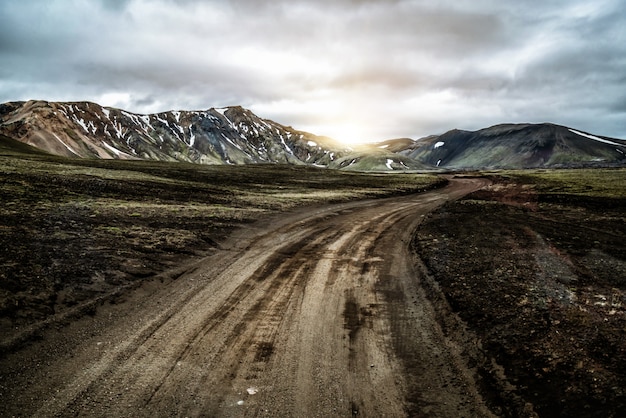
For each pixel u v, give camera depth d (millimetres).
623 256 14680
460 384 6680
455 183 73875
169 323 8656
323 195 42844
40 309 8391
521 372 6680
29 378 6254
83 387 6137
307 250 16594
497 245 16938
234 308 9742
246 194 38906
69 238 13797
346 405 6086
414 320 9477
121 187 33656
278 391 6359
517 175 86438
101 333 7957
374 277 13016
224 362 7156
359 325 9117
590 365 6559
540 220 24891
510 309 9227
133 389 6176
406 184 66375
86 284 9992
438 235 19828
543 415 5598
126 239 14742
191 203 28609
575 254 15078
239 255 14922
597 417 5344
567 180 63844
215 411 5789
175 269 12344
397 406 6098
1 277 9359
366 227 23547
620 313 8703
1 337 7195
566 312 8859
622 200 34594
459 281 11688
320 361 7375
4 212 16938
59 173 38938
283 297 10719
